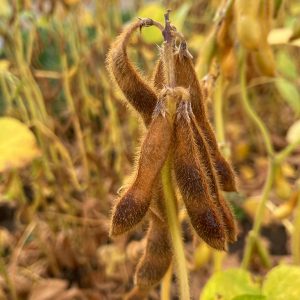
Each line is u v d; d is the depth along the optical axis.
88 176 0.36
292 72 0.36
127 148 0.41
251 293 0.19
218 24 0.22
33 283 0.32
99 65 0.38
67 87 0.36
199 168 0.14
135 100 0.15
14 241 0.37
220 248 0.15
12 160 0.21
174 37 0.15
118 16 0.41
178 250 0.16
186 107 0.14
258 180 0.44
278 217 0.28
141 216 0.14
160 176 0.15
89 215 0.35
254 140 0.51
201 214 0.14
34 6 0.39
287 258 0.36
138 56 0.39
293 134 0.33
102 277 0.34
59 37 0.36
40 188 0.35
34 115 0.33
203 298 0.20
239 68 0.26
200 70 0.22
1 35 0.35
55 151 0.35
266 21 0.22
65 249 0.35
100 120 0.46
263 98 0.53
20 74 0.33
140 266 0.18
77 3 0.36
